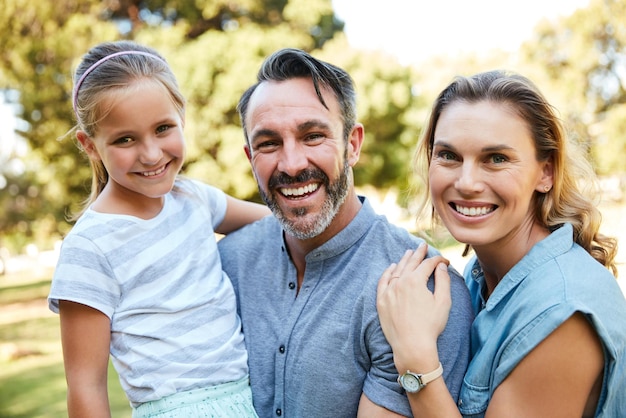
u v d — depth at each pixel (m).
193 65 12.02
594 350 1.56
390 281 1.90
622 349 1.59
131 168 1.89
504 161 1.75
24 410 6.07
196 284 2.00
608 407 1.63
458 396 1.82
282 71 1.98
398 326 1.76
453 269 2.02
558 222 1.85
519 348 1.61
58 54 12.65
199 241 2.10
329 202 1.99
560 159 1.81
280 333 2.03
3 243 26.02
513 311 1.70
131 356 1.87
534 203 1.89
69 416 1.80
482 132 1.73
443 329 1.79
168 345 1.90
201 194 2.28
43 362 8.22
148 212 2.02
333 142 1.98
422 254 1.98
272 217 2.34
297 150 1.94
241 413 1.93
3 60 13.01
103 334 1.84
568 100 16.05
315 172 1.96
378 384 1.84
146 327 1.89
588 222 1.85
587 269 1.69
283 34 13.15
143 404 1.89
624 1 15.99
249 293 2.16
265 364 2.03
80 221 1.92
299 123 1.93
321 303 1.98
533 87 1.78
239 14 13.84
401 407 1.80
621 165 14.40
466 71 16.66
